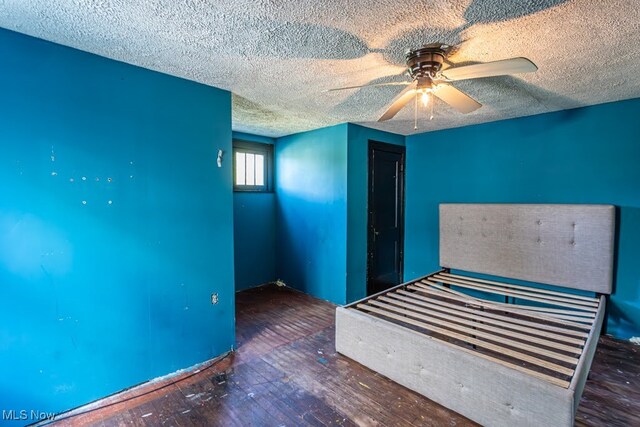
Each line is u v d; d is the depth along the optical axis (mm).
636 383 2178
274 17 1456
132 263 2123
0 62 1622
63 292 1868
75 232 1892
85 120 1894
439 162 3971
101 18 1488
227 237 2627
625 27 1500
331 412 1912
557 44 1684
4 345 1710
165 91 2211
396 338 2100
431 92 1890
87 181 1919
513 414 1613
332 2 1329
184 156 2334
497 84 2311
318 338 2900
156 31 1607
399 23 1492
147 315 2209
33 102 1724
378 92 2531
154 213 2207
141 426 1826
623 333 2799
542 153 3168
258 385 2195
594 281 2793
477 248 3447
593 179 2896
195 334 2463
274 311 3633
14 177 1691
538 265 3064
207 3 1349
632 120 2686
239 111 3113
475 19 1446
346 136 3623
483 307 2684
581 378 1603
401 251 4395
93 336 1989
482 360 1731
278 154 4617
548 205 2988
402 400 1981
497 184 3486
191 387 2184
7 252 1690
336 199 3791
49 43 1751
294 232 4434
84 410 1941
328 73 2146
